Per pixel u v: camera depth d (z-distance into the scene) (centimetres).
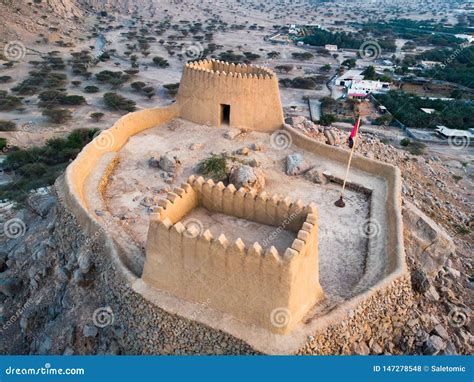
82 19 13112
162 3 17062
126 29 13288
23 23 10388
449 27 16862
